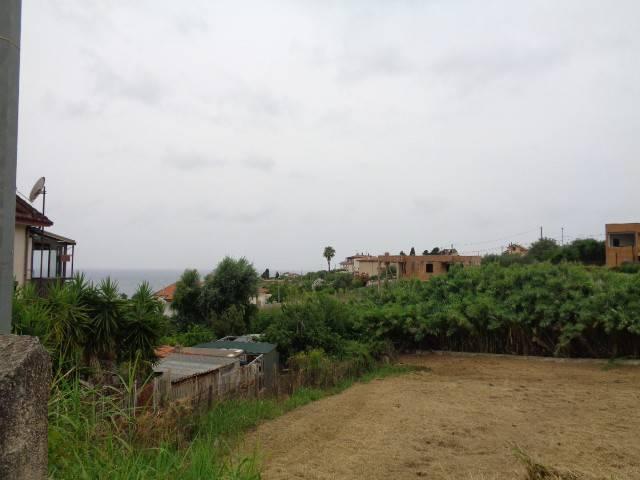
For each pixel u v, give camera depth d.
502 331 17.30
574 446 7.39
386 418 9.63
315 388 13.52
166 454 3.53
